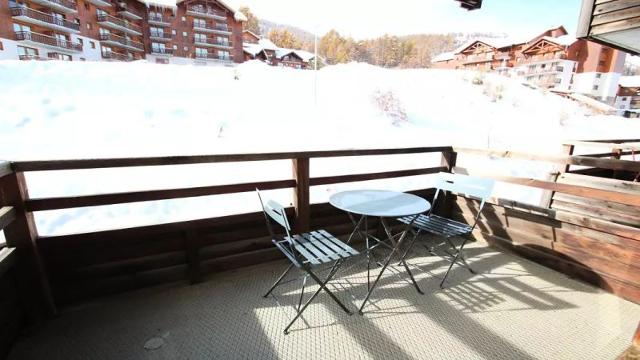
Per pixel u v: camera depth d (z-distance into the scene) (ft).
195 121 25.55
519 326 5.81
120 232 6.37
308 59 116.57
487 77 57.62
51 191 12.14
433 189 10.69
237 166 16.33
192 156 6.45
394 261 8.44
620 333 5.65
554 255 7.98
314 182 8.38
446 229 7.37
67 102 25.08
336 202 6.88
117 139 20.40
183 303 6.40
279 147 21.17
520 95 52.06
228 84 38.04
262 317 5.97
